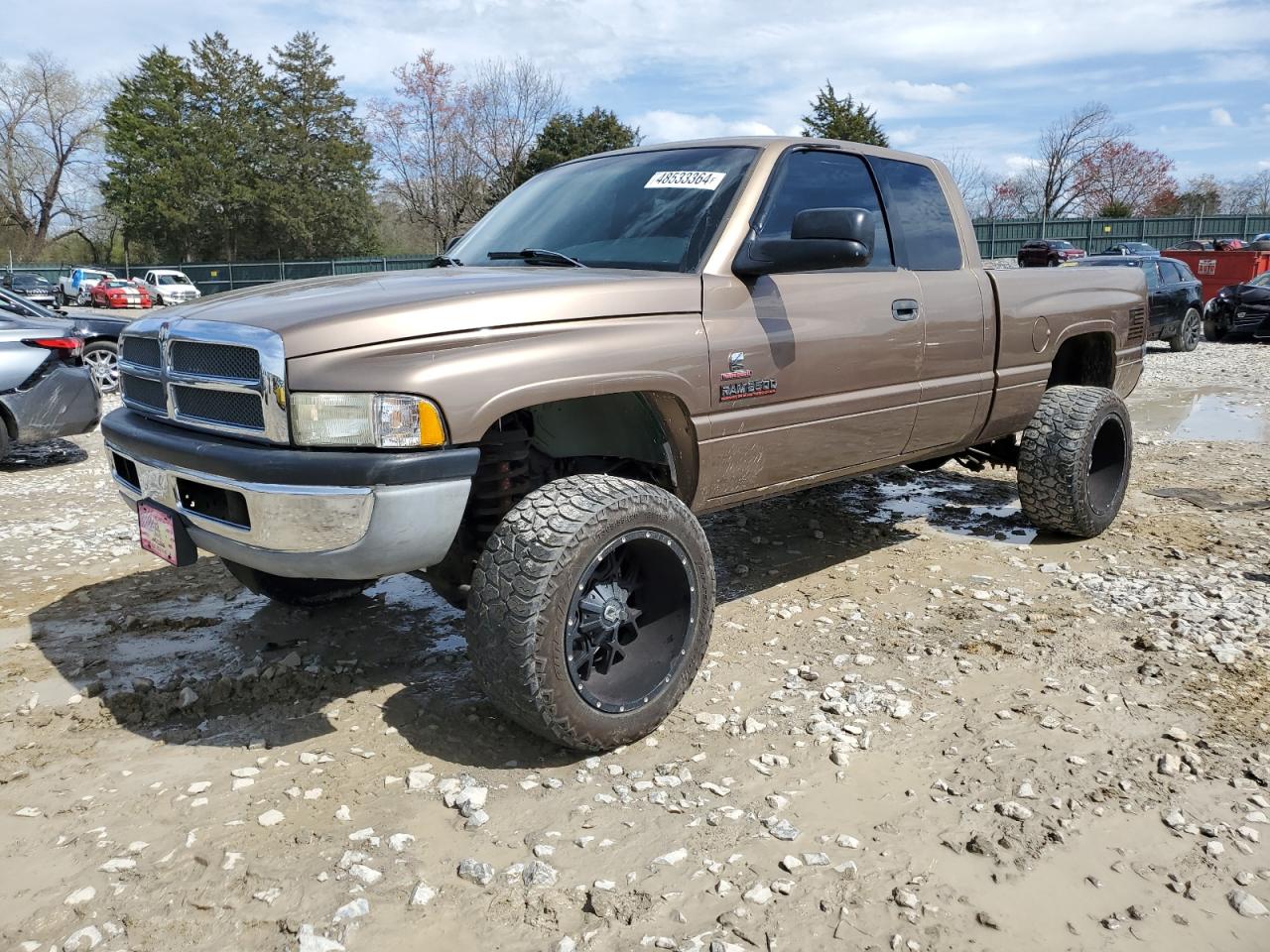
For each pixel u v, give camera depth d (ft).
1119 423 16.78
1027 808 8.77
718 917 7.34
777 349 11.35
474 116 144.36
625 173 12.91
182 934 7.17
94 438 29.60
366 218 175.94
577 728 9.29
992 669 11.74
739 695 11.14
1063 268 16.89
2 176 203.92
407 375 8.55
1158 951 7.03
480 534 10.52
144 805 8.90
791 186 12.19
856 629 13.12
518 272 10.93
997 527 18.10
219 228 167.84
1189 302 51.85
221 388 9.11
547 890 7.66
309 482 8.46
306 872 7.87
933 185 14.74
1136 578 14.93
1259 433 28.14
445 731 10.32
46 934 7.18
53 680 11.67
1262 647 12.25
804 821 8.61
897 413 13.33
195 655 12.39
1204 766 9.48
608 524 9.19
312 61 171.32
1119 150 194.18
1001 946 7.07
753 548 16.83
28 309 32.94
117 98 179.63
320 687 11.45
